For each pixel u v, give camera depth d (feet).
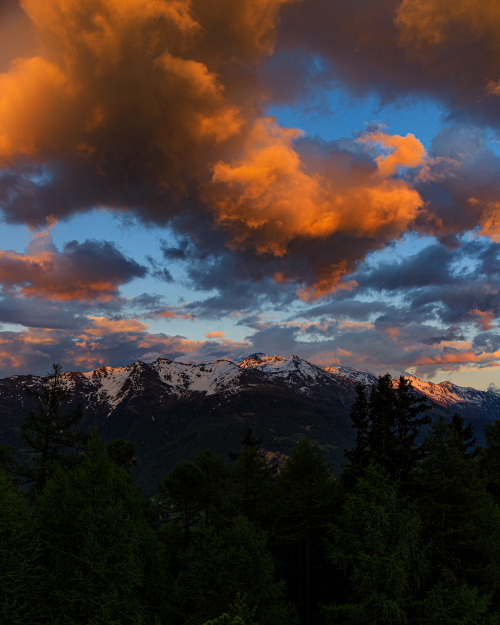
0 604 42.24
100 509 53.47
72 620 43.73
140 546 64.34
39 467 84.89
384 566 64.34
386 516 66.28
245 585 63.87
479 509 82.64
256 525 104.73
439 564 77.05
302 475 102.94
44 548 51.16
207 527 72.90
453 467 88.63
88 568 48.75
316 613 97.71
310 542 101.86
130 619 47.03
